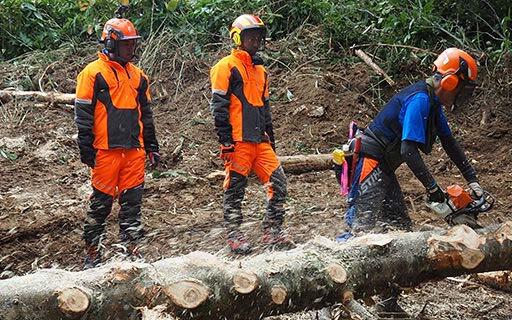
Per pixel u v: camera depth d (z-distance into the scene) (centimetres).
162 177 717
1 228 586
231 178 540
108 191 504
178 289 332
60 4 1115
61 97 883
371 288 387
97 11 1043
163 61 959
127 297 328
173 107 896
